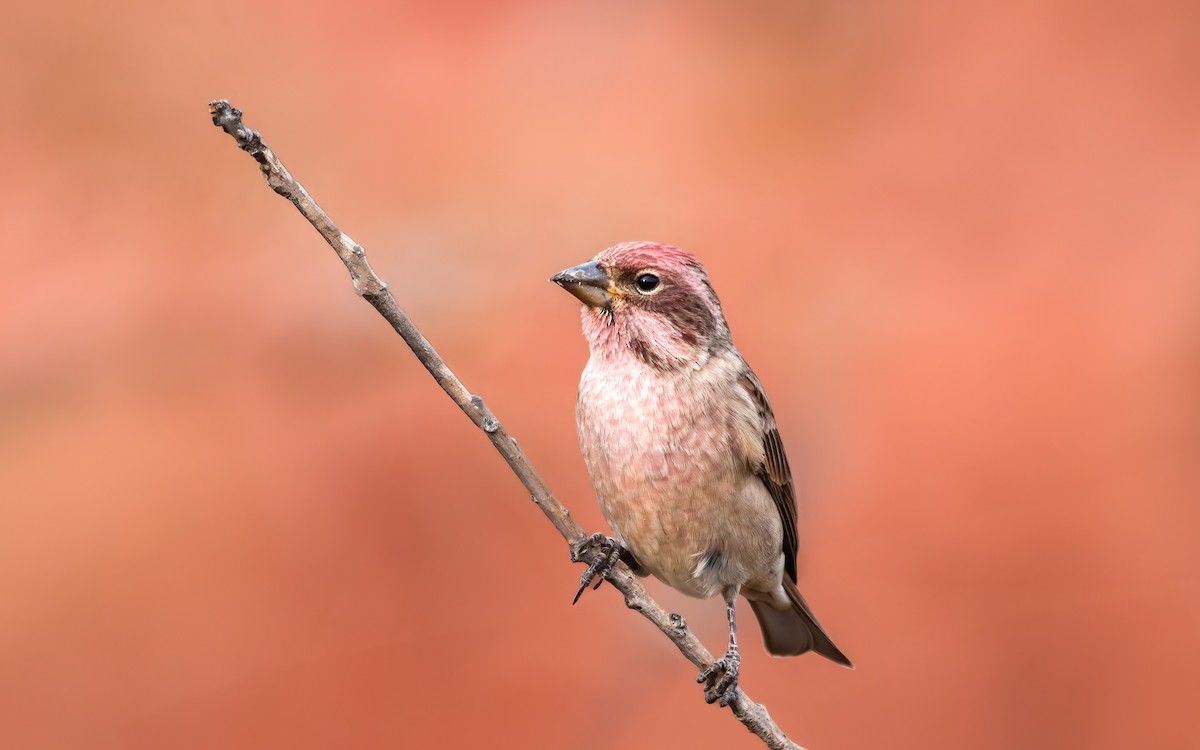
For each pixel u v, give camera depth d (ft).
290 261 40.83
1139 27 44.24
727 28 45.57
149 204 41.55
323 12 44.78
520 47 45.11
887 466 38.63
